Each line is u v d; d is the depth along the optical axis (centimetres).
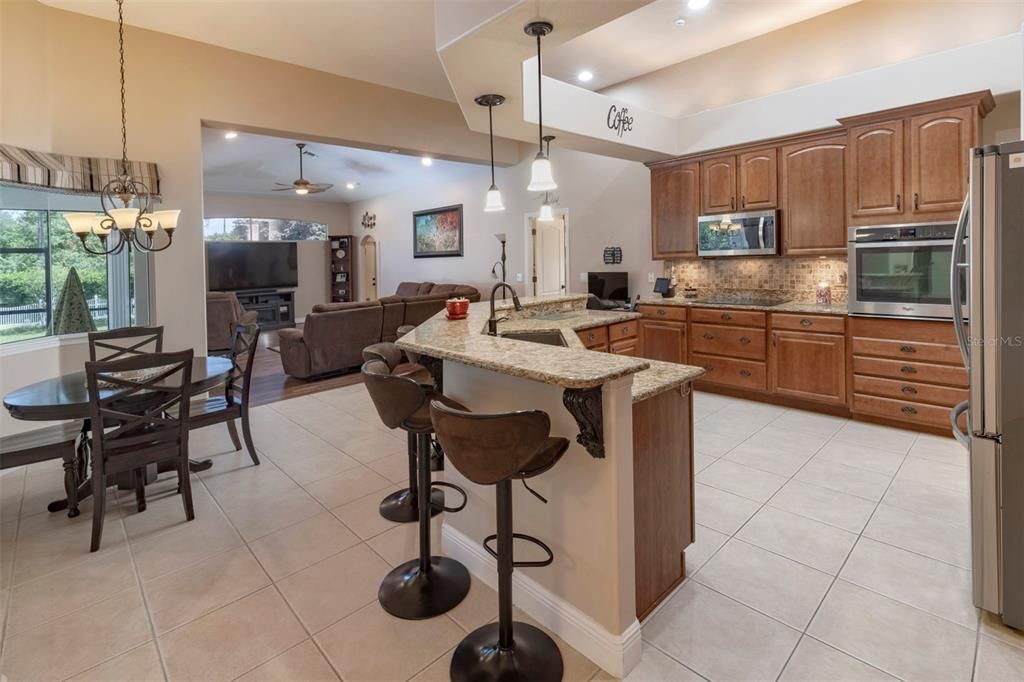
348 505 294
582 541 178
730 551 237
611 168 652
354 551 247
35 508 294
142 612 204
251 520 278
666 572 205
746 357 479
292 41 454
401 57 492
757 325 470
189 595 215
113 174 404
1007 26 388
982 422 183
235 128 487
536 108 389
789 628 189
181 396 273
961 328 190
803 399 449
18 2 364
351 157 830
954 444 364
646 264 625
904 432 392
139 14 402
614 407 163
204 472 342
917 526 255
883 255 393
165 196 439
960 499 282
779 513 271
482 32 253
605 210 662
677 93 575
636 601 189
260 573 230
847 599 203
